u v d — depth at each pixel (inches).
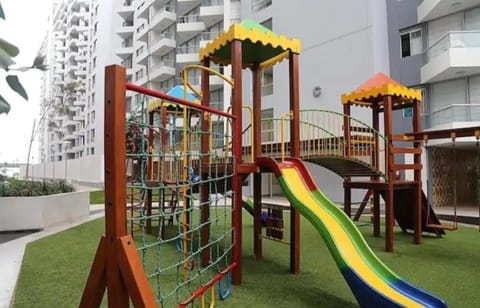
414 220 246.8
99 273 73.1
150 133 249.6
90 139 1352.1
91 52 1428.4
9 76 26.6
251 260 193.5
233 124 157.1
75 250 209.2
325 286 150.5
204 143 159.6
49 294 135.5
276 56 202.4
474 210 430.0
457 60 418.9
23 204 275.4
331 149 266.7
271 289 146.0
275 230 198.1
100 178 1027.9
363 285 120.0
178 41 944.3
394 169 233.3
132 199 247.4
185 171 143.9
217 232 256.4
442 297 138.9
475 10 450.3
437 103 478.6
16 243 228.4
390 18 512.7
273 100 601.0
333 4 528.1
